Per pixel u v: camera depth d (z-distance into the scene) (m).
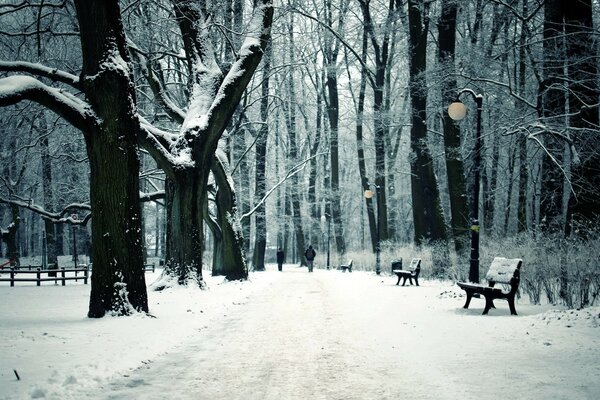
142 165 29.83
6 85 10.16
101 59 10.87
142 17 18.95
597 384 5.43
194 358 7.25
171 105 19.39
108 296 10.83
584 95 16.23
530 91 25.86
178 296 15.13
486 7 25.88
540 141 17.47
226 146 23.78
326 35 38.91
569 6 16.81
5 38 18.00
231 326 10.12
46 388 5.37
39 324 9.77
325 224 55.28
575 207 15.93
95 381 5.89
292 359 7.16
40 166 33.88
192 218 17.28
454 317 10.46
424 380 5.94
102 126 10.88
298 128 49.56
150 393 5.48
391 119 31.91
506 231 31.98
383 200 37.47
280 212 50.44
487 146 21.77
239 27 21.84
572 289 12.00
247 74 17.83
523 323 9.22
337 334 9.13
